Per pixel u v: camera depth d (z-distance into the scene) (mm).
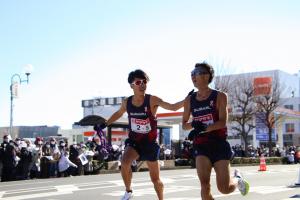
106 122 6359
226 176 4742
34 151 17359
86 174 19531
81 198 9289
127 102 5945
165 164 25016
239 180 5828
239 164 30297
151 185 12398
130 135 5934
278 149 38406
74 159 18922
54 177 17672
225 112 4891
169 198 9109
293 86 73938
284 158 35562
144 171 22141
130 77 5805
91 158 19766
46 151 18188
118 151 21875
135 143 5871
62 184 13250
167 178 15305
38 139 18281
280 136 45438
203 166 4820
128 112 5930
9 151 16297
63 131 42844
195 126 4789
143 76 5746
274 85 49969
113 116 6305
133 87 5777
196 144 4949
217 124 4809
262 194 9734
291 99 70750
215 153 4820
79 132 41688
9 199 9125
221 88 44062
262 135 45281
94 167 20016
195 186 12047
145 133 5840
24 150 16750
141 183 13109
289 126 69875
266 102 42719
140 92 5777
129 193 5820
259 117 42562
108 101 64812
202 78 4984
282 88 59562
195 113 5051
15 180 16203
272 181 13906
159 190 6043
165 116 37438
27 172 16781
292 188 11289
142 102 5809
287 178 15352
